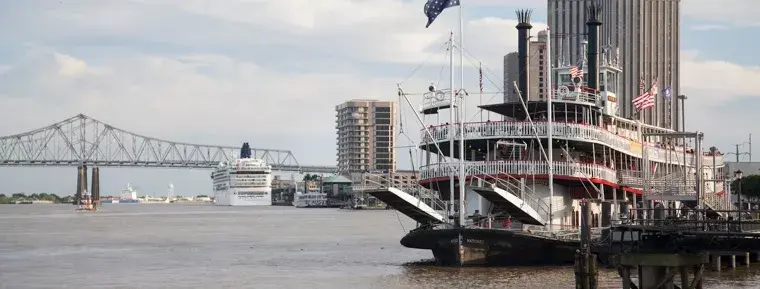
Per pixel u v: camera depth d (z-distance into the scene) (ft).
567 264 227.81
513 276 208.95
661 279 162.50
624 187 254.06
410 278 211.61
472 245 220.84
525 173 231.30
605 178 242.58
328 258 282.97
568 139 235.20
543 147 247.09
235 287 209.87
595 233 225.56
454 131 237.86
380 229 522.88
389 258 279.28
